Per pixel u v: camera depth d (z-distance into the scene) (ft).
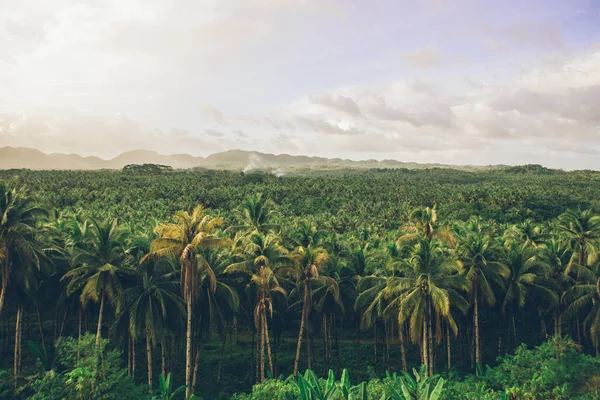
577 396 87.92
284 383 91.81
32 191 434.71
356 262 145.79
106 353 92.84
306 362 156.46
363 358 161.27
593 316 138.92
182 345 161.38
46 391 80.64
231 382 138.31
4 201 106.32
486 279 134.62
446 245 142.61
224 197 446.19
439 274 113.39
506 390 89.81
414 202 439.63
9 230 105.09
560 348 98.94
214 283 104.94
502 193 442.91
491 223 343.46
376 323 157.17
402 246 127.54
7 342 143.33
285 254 121.60
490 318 174.91
